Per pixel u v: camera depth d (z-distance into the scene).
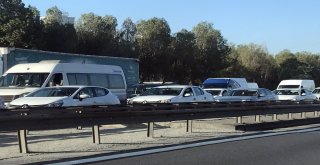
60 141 13.30
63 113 11.48
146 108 14.19
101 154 10.90
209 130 17.25
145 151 11.52
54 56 26.83
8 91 19.72
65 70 21.14
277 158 11.00
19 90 19.70
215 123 18.03
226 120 20.27
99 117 12.57
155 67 75.44
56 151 11.37
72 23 64.94
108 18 70.56
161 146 12.52
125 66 33.28
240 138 14.75
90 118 12.31
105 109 12.78
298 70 114.94
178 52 77.56
